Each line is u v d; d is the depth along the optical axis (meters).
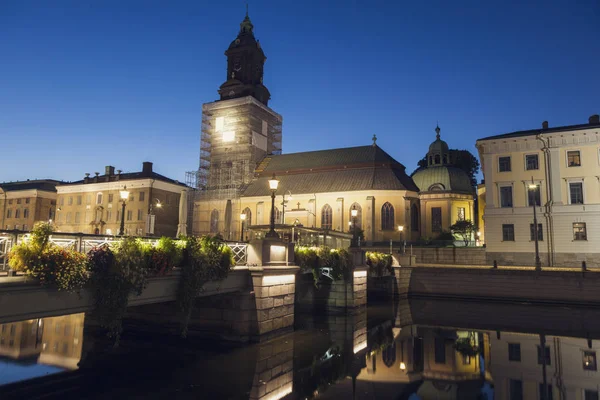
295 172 75.62
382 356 18.72
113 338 20.11
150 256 14.66
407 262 44.19
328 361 17.56
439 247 52.19
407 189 65.06
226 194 74.50
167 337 20.16
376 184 66.69
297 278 27.88
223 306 19.48
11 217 84.44
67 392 12.98
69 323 24.88
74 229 77.31
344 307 30.86
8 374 14.80
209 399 12.45
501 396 13.38
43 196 83.88
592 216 45.19
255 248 20.05
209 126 83.19
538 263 39.91
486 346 20.95
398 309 34.72
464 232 58.69
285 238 27.67
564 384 14.66
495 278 40.28
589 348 20.56
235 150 79.19
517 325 27.28
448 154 70.38
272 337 20.09
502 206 49.81
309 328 25.02
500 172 50.12
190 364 16.11
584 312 33.25
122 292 13.02
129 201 73.12
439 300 41.44
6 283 10.26
